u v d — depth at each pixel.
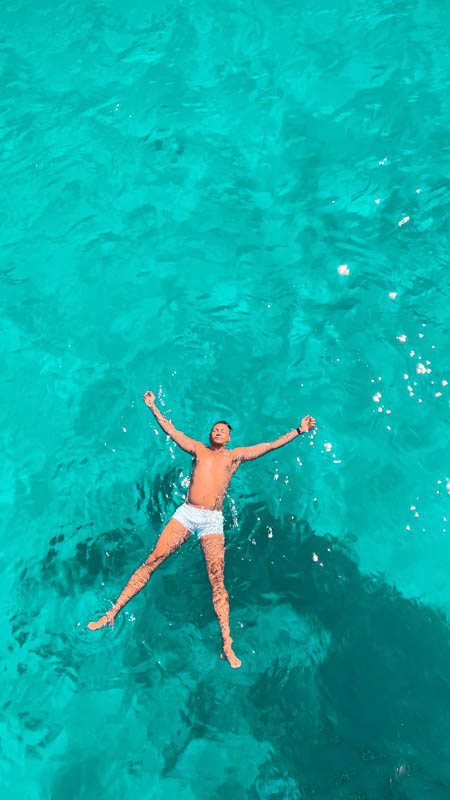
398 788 4.81
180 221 7.34
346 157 7.57
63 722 5.15
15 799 4.90
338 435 6.19
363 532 5.79
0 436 6.33
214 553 5.41
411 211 7.16
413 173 7.37
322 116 7.86
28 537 5.87
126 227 7.33
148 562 5.39
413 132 7.63
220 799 4.84
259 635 5.40
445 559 5.66
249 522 5.84
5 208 7.52
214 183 7.54
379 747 4.98
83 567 5.72
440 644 5.35
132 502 5.97
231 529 5.81
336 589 5.57
